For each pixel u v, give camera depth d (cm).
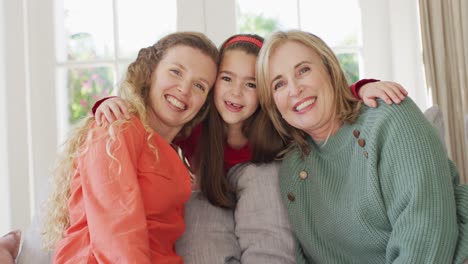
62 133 200
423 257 103
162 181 117
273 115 136
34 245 125
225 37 200
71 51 206
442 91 189
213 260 123
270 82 131
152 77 132
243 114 137
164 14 207
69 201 114
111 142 109
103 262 98
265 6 208
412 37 204
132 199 104
